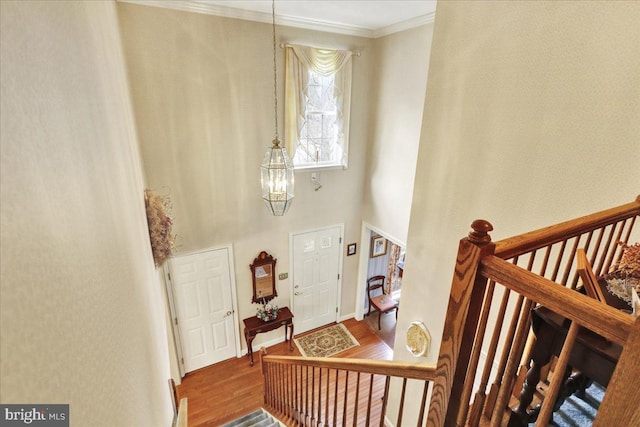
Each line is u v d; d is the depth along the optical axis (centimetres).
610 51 175
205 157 404
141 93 351
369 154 516
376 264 634
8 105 57
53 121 81
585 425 153
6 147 54
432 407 131
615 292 134
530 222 225
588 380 164
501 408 114
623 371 72
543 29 200
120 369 119
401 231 482
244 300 495
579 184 197
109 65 200
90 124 122
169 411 278
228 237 452
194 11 353
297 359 253
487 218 251
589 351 108
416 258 319
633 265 135
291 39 412
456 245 279
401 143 453
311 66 428
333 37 437
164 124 371
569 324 116
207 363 491
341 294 591
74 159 95
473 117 249
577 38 186
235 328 498
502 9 219
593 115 186
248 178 439
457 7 246
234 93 398
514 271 94
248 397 441
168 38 349
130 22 329
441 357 122
